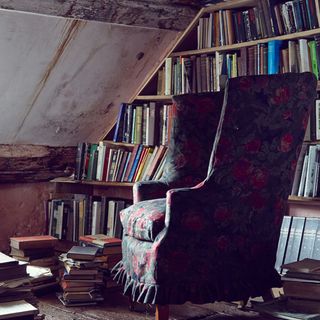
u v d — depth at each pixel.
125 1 4.11
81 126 4.89
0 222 4.74
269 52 3.81
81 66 4.40
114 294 3.88
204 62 4.20
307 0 3.68
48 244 3.92
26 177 4.82
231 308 3.60
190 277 2.93
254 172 3.03
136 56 4.61
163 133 4.39
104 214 4.53
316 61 3.63
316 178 3.50
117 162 4.58
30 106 4.46
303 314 2.81
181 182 3.52
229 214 3.00
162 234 2.93
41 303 3.62
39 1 3.79
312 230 3.54
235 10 4.24
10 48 3.99
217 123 3.58
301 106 3.12
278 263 3.64
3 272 2.38
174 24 4.42
